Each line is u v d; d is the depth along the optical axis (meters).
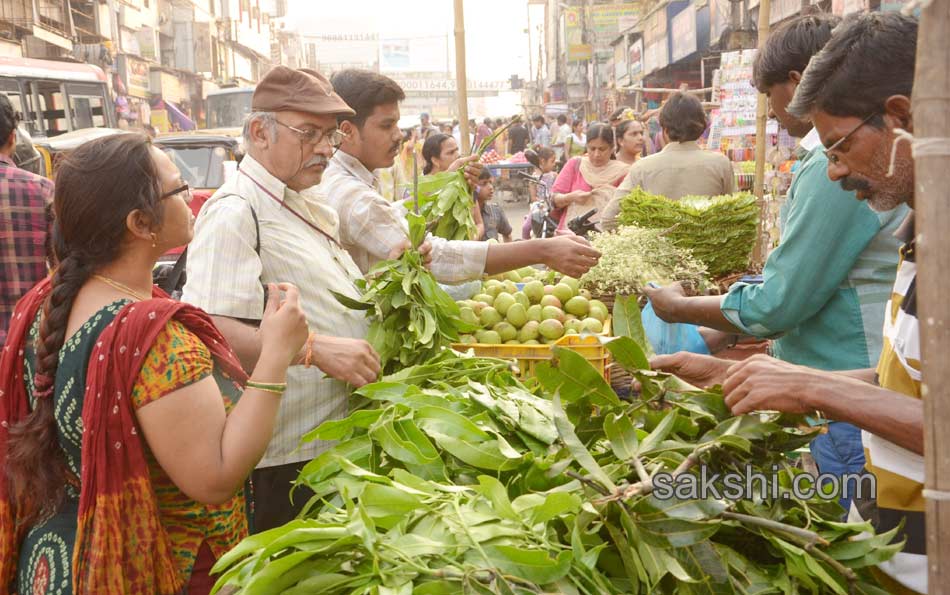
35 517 1.90
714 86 6.67
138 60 33.56
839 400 1.56
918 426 1.50
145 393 1.76
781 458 1.68
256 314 2.51
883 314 2.35
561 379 1.87
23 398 1.93
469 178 3.44
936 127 0.97
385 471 1.93
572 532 1.51
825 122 1.65
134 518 1.77
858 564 1.55
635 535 1.50
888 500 1.67
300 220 2.69
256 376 1.88
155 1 37.16
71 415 1.81
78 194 1.82
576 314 3.55
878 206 1.68
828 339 2.45
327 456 1.93
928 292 0.99
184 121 34.44
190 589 1.92
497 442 1.84
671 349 3.51
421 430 1.92
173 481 1.82
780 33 2.48
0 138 3.86
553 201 6.78
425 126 20.02
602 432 1.91
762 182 5.11
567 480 1.76
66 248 1.88
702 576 1.52
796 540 1.54
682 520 1.49
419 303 2.73
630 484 1.63
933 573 1.01
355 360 2.43
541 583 1.44
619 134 7.12
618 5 35.97
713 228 3.92
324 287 2.64
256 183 2.61
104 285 1.88
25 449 1.83
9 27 23.33
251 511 2.56
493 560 1.47
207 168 11.57
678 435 1.81
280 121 2.58
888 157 1.59
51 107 12.70
